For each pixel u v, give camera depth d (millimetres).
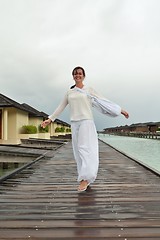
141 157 15008
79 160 3854
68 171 6328
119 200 3410
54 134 38750
